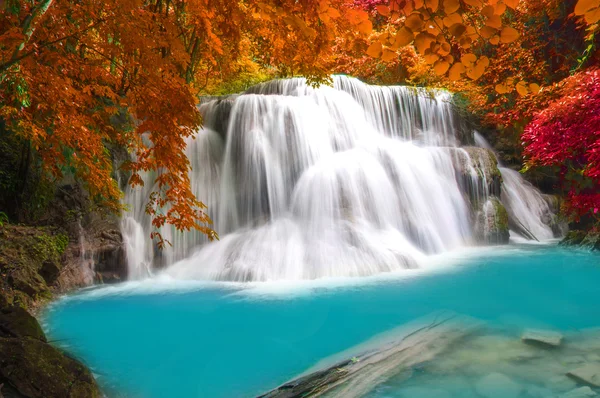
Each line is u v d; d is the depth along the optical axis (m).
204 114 10.55
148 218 8.47
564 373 3.56
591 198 7.86
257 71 17.22
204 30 3.31
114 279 7.41
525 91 1.51
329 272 7.36
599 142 6.34
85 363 4.18
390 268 7.75
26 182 7.08
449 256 9.16
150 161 3.44
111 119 7.07
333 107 11.34
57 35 2.92
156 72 2.98
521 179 14.01
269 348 4.50
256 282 7.07
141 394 3.59
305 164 10.03
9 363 3.27
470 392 3.30
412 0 1.35
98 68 3.19
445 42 1.39
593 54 10.16
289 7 1.73
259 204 9.48
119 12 2.71
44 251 6.38
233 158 9.95
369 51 1.46
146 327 5.17
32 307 5.70
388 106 13.03
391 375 3.64
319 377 3.67
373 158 10.21
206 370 4.02
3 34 2.59
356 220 8.84
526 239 11.52
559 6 14.12
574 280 6.97
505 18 13.49
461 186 11.23
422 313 5.40
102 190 4.59
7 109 3.71
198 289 6.81
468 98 14.98
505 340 4.37
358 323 5.12
